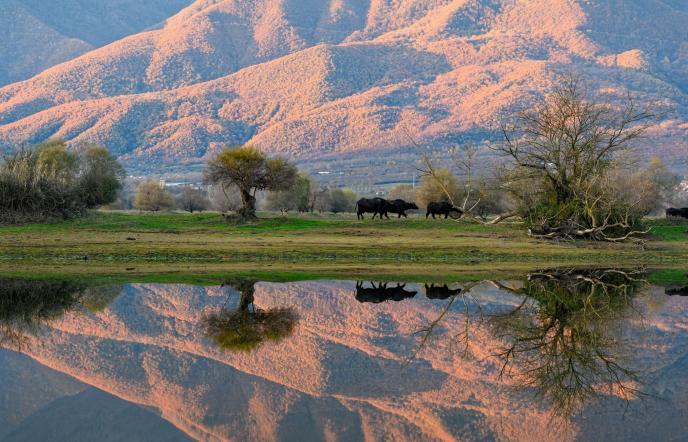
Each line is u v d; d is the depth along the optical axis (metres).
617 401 17.27
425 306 29.05
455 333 24.31
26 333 23.38
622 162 54.38
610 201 51.94
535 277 37.28
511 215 58.22
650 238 54.84
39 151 80.56
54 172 68.69
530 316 27.28
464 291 32.78
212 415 15.72
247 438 14.37
